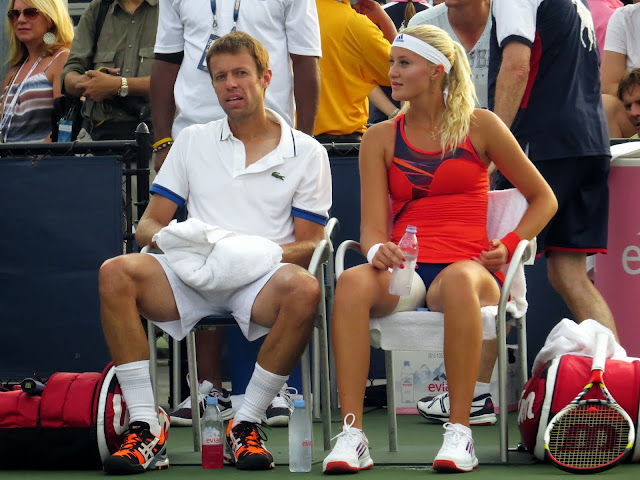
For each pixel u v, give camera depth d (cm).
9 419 1406
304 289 1389
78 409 1395
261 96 1542
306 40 1852
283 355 1405
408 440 1659
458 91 1481
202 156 1557
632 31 2306
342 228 2039
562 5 1756
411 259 1384
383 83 2248
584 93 1786
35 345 2000
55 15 2308
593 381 1339
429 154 1490
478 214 1495
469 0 2027
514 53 1738
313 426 1817
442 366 1952
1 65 2639
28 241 1995
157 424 1408
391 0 2789
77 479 1345
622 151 1828
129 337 1393
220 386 1881
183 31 1873
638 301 1805
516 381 1950
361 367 1373
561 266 1802
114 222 1981
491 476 1308
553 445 1352
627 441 1334
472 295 1358
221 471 1389
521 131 1791
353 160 2034
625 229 1805
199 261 1428
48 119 2306
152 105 1917
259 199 1542
